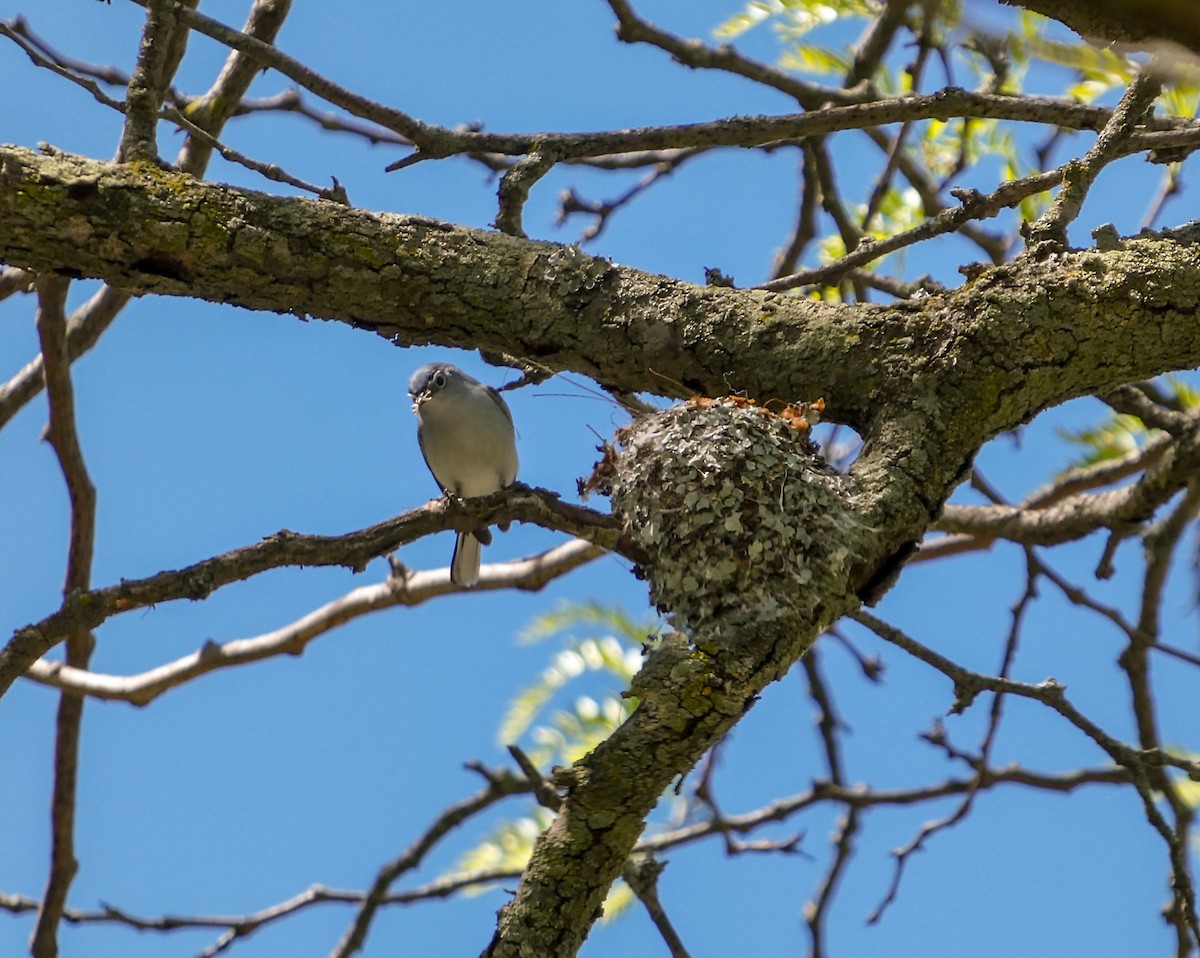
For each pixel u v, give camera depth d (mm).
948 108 8641
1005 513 10570
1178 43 1903
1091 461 11328
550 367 7586
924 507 6613
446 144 8180
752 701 5785
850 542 6293
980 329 6797
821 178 10664
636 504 6805
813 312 7195
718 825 10750
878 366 6941
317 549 6953
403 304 7355
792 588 6125
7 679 6688
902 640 7543
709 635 5887
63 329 9445
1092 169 7227
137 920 10859
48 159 7148
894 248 8234
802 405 7102
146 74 7531
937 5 2045
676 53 10617
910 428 6738
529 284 7367
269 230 7219
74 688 10742
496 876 10391
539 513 7133
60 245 7094
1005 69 10242
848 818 10930
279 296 7340
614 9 10516
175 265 7188
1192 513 9992
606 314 7328
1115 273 6809
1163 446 10719
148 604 6754
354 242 7281
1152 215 10812
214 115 10016
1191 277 6781
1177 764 7465
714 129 8531
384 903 10375
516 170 8180
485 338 7453
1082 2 1965
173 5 7629
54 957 10062
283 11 10125
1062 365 6785
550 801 7863
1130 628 9977
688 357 7254
